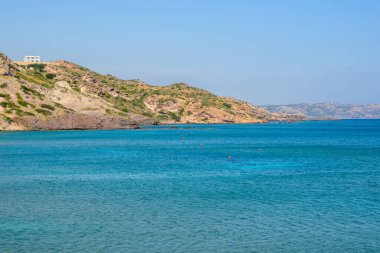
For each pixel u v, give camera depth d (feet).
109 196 159.43
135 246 103.65
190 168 243.19
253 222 123.95
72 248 102.01
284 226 119.96
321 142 483.92
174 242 106.52
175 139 517.14
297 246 104.32
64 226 119.34
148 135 593.83
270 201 150.71
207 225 120.78
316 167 250.16
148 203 147.43
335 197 157.99
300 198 156.04
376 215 131.44
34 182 191.62
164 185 184.24
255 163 270.67
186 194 163.43
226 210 137.49
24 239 108.06
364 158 304.50
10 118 593.42
